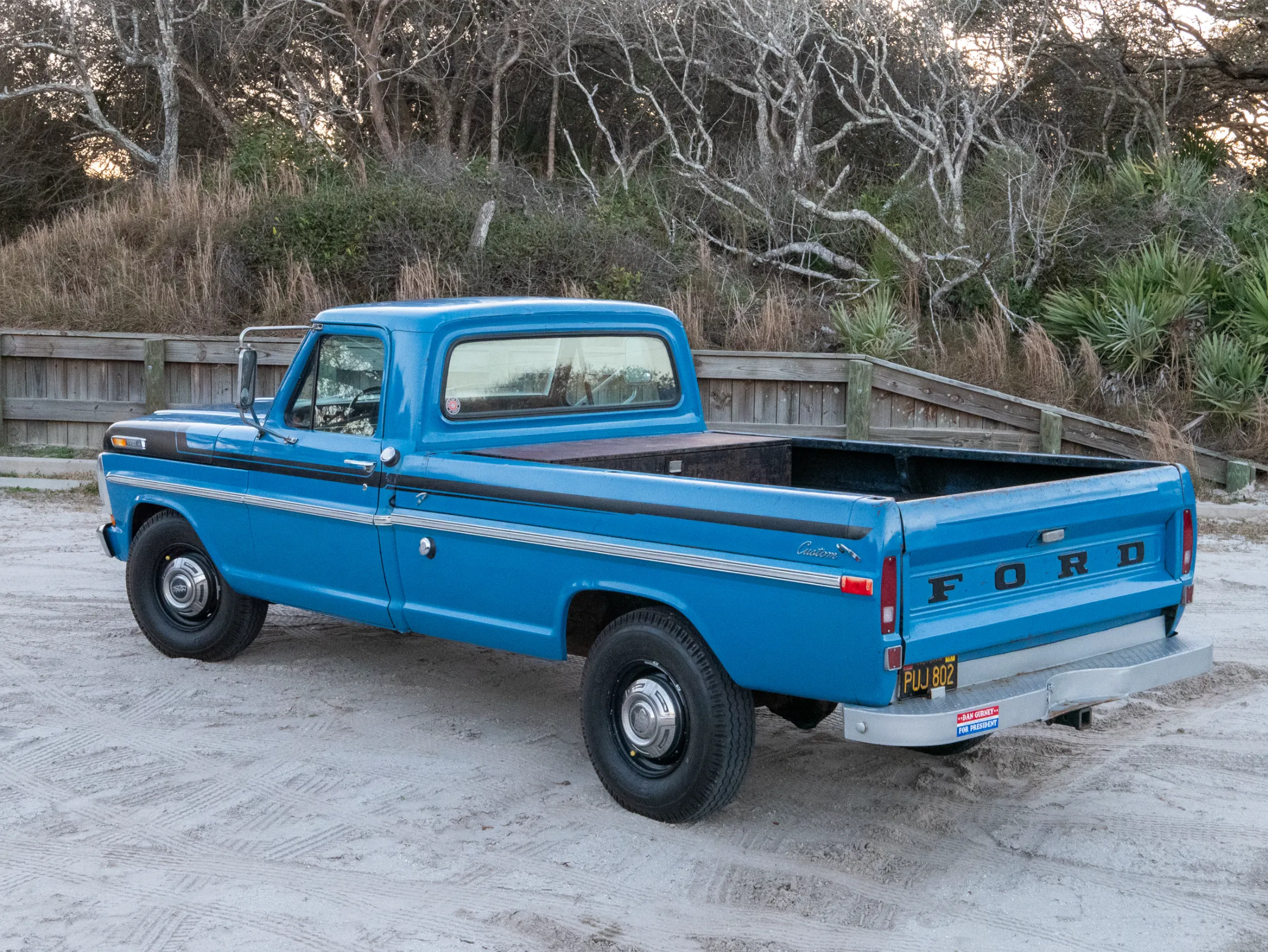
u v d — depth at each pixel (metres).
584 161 21.53
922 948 3.74
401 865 4.26
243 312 13.97
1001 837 4.55
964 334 13.55
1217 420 12.02
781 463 6.03
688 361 6.41
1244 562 8.92
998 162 15.72
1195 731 5.64
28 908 3.92
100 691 6.11
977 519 4.08
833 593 3.95
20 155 21.00
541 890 4.09
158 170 19.52
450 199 15.13
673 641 4.44
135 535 6.88
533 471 4.85
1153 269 13.30
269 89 21.39
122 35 20.30
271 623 7.45
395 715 5.85
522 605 4.93
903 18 16.80
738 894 4.09
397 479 5.32
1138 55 19.52
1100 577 4.61
